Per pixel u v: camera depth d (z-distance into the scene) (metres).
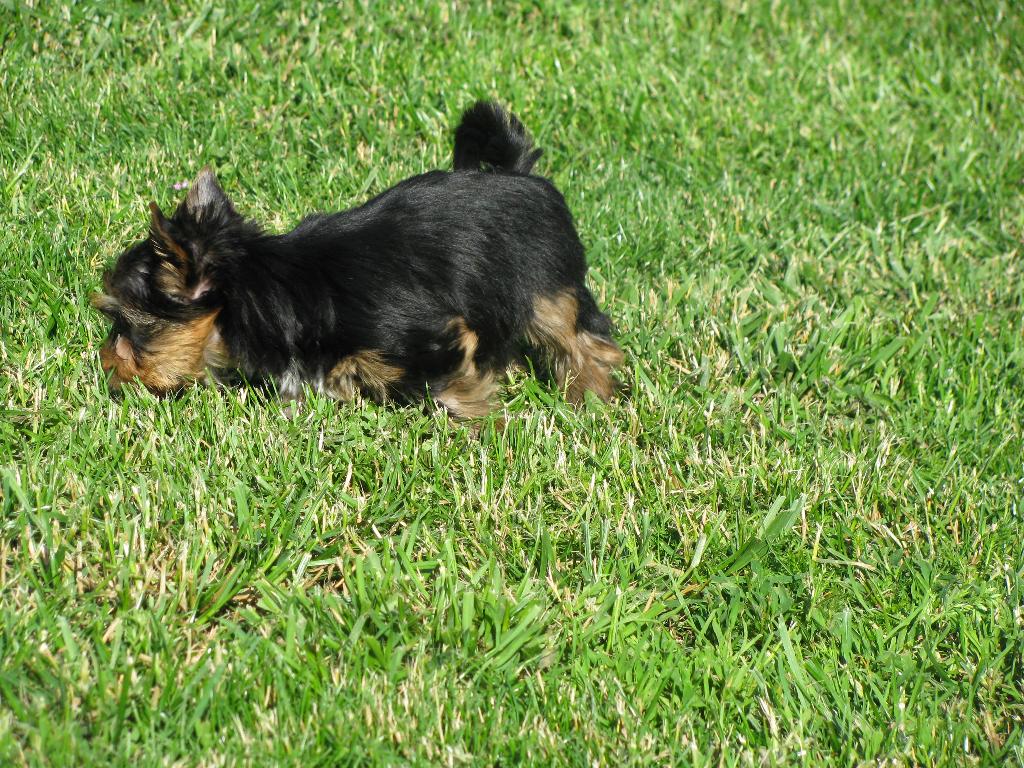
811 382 6.87
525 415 6.11
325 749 4.08
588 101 9.63
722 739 4.45
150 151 7.90
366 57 9.38
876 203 9.23
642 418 6.21
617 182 8.71
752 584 5.20
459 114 8.99
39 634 4.24
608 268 7.63
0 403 5.44
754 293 7.69
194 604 4.55
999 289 8.34
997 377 7.33
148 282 5.49
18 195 7.09
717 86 10.42
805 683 4.75
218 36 9.25
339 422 5.70
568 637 4.75
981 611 5.34
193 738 4.04
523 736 4.26
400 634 4.57
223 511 5.04
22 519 4.67
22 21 8.73
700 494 5.69
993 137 10.56
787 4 12.18
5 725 3.78
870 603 5.31
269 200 7.71
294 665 4.33
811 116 10.35
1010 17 12.58
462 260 5.88
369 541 5.06
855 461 6.08
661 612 5.03
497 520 5.27
